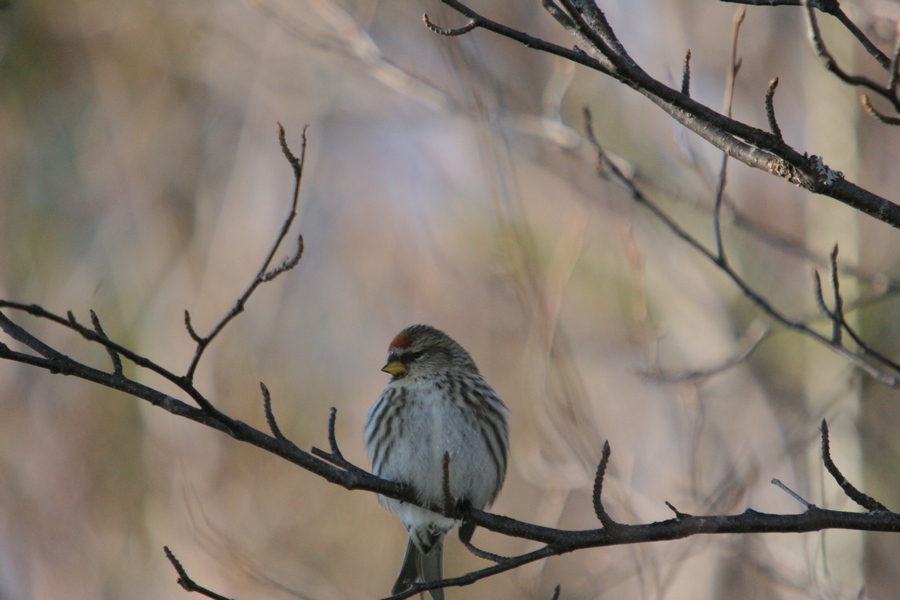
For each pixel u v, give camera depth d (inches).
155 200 576.1
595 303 529.3
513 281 410.6
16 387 572.1
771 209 523.2
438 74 533.6
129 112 590.2
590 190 524.7
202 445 535.2
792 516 198.8
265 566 490.3
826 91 435.5
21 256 583.8
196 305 547.5
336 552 525.0
